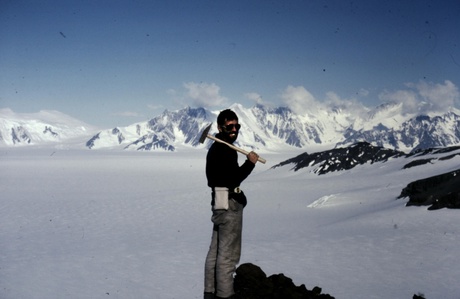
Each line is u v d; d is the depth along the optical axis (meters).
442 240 43.19
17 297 39.78
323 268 38.22
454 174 64.88
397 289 30.66
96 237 82.56
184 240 68.38
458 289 29.88
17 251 69.88
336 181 127.81
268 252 46.62
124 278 43.94
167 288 39.06
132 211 118.12
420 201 60.28
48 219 111.81
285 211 87.00
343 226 57.50
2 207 137.75
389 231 49.53
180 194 146.25
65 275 47.47
